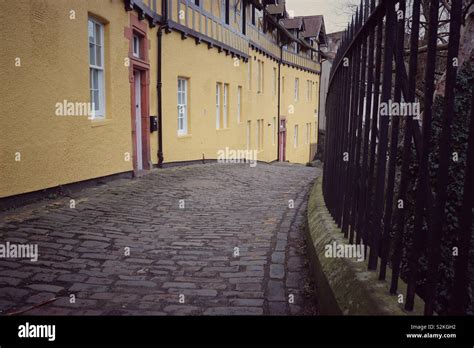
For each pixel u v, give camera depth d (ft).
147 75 37.29
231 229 19.56
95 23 28.19
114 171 30.25
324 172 21.22
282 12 88.89
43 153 21.93
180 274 13.73
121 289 12.37
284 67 97.91
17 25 19.65
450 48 5.64
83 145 25.85
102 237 17.17
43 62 21.63
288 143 103.14
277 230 19.43
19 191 20.24
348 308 7.97
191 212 23.02
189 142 47.83
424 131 6.44
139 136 37.63
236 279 13.32
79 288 12.30
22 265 13.65
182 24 44.29
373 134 9.38
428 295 6.21
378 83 9.27
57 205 21.26
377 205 8.71
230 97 62.85
